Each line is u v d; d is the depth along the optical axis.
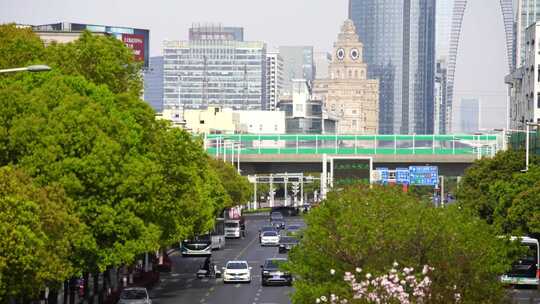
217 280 133.62
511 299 68.44
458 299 60.53
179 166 117.56
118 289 111.00
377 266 71.12
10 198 70.00
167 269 146.25
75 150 90.81
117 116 99.31
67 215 79.25
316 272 77.69
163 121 119.56
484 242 74.38
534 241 112.81
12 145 89.56
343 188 100.12
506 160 166.50
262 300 109.31
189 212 124.06
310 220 84.06
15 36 118.69
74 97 93.12
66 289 98.25
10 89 92.06
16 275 70.00
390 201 83.56
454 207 84.75
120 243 93.50
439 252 71.56
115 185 92.69
